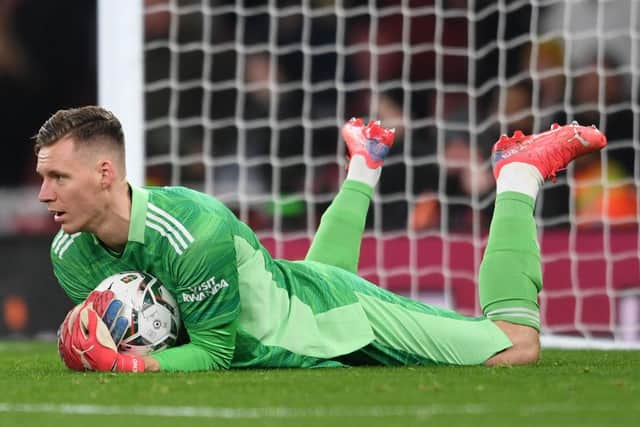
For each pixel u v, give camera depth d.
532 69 29.27
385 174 34.81
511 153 16.16
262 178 36.03
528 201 15.94
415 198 34.59
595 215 33.34
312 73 36.28
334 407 10.55
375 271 30.41
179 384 12.28
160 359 13.57
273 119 29.58
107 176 13.41
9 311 31.42
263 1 36.59
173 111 28.45
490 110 35.19
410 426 9.40
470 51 29.05
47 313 31.34
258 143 36.09
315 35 36.31
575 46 34.97
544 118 34.62
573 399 11.07
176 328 14.03
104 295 13.66
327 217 17.28
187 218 13.58
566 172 33.25
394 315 15.37
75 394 11.59
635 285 29.41
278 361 14.57
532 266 15.66
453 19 35.91
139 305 13.70
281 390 11.80
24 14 36.81
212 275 13.61
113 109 25.98
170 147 35.62
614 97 34.56
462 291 29.88
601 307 29.31
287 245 31.50
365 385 12.24
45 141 13.32
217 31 36.22
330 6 36.22
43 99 36.81
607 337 29.16
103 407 10.67
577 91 34.75
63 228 13.60
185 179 35.69
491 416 9.95
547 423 9.55
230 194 35.31
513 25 35.41
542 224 29.02
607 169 33.78
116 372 13.36
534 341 15.62
